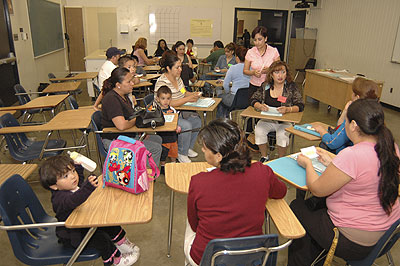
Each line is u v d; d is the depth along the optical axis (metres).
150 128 2.58
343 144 2.23
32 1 6.62
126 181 1.64
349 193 1.48
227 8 9.86
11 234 1.46
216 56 6.61
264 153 3.38
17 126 2.82
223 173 1.27
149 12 9.55
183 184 1.75
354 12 7.39
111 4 9.45
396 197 1.42
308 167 1.73
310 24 9.34
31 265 1.54
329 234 1.56
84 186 1.43
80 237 1.57
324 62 8.73
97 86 4.52
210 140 1.28
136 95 6.48
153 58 7.56
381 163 1.39
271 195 1.48
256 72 3.68
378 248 1.46
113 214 1.48
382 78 6.64
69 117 2.90
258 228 1.30
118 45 9.80
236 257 1.26
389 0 6.31
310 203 1.73
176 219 2.64
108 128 2.60
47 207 2.73
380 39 6.61
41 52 7.16
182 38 9.85
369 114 1.41
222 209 1.25
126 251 1.85
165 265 2.13
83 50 9.81
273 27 10.48
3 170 1.89
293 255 1.82
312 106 6.51
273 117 2.96
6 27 5.38
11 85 5.48
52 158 1.51
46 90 4.38
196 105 3.30
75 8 9.45
